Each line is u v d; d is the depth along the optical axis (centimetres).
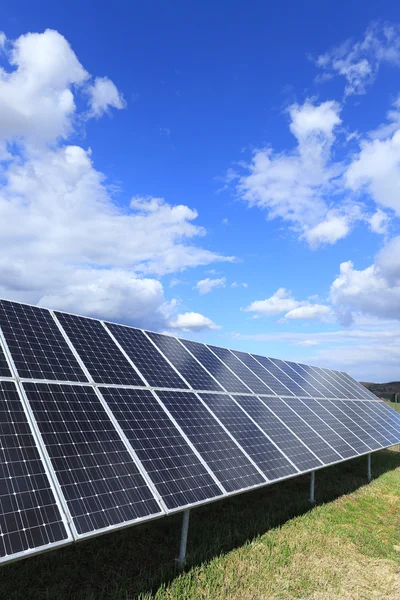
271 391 2066
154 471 1002
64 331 1350
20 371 1030
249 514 1480
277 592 977
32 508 739
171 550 1148
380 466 2475
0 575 955
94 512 805
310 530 1367
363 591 1027
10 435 843
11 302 1302
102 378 1230
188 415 1330
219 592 953
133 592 920
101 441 984
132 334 1683
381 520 1537
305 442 1684
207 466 1140
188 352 1892
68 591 923
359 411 2642
